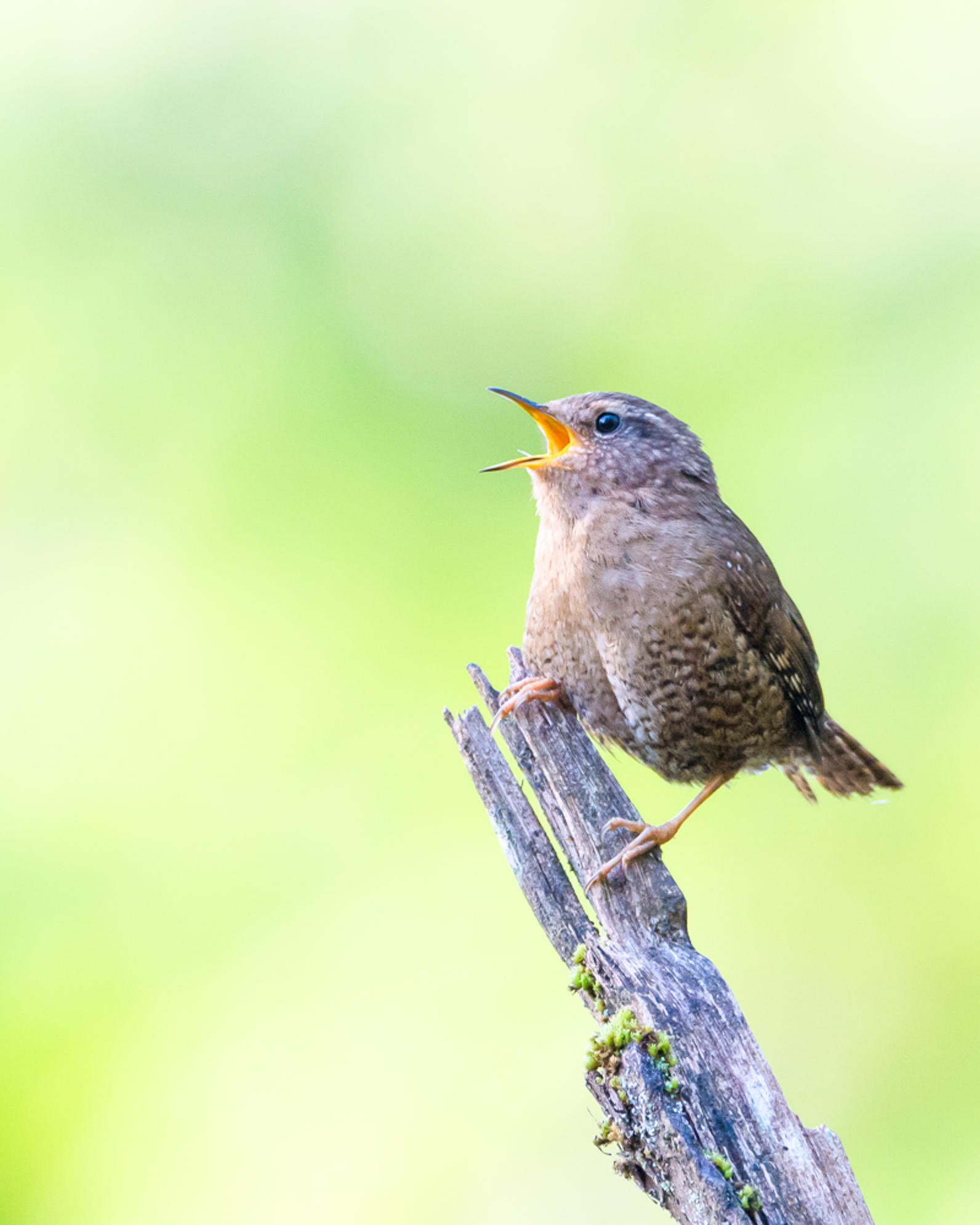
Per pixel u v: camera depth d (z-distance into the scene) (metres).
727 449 12.00
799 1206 4.58
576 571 6.96
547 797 6.01
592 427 7.12
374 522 11.62
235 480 11.66
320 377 11.80
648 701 7.04
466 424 12.01
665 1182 4.68
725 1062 4.80
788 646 7.30
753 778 11.11
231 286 11.95
